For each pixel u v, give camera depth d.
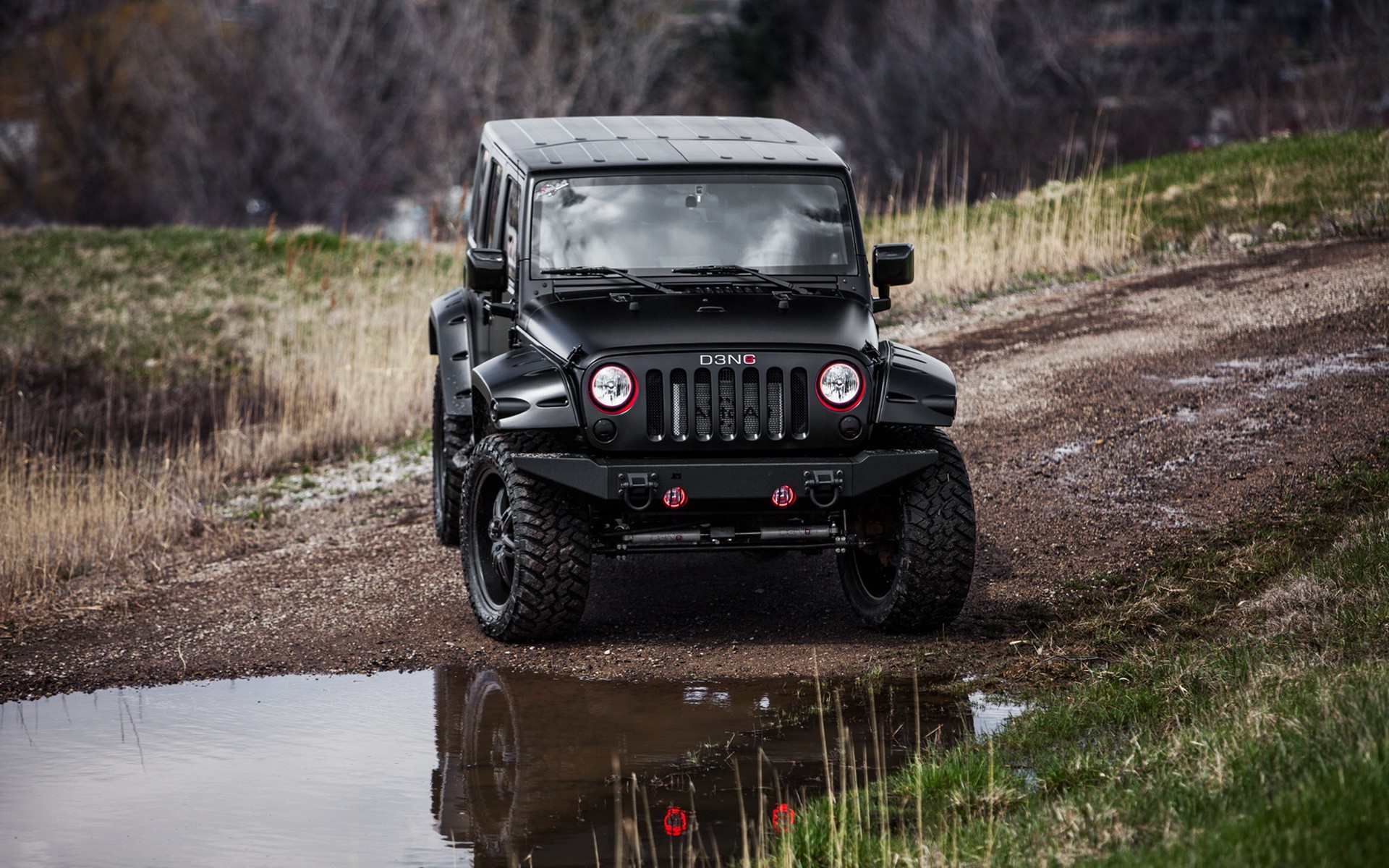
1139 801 9.56
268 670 15.00
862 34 121.12
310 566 19.20
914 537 14.67
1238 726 10.33
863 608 15.73
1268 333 26.97
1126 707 12.16
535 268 15.98
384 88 113.62
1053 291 34.53
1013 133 93.19
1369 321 26.70
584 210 16.12
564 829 10.77
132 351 39.62
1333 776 8.85
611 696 13.77
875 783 11.24
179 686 14.59
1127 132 90.38
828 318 15.20
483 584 15.99
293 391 31.77
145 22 116.44
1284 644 12.73
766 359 14.45
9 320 43.16
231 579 18.78
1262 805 8.76
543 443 15.03
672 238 16.08
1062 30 99.31
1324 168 41.94
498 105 110.25
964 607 15.89
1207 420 22.02
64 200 118.94
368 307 42.00
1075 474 20.22
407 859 10.34
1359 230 35.53
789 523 15.12
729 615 16.25
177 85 111.12
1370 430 20.28
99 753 12.70
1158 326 28.94
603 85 114.44
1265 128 82.19
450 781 11.79
